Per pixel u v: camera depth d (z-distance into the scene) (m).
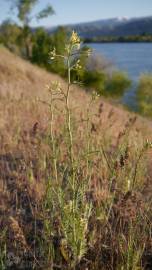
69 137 3.79
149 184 5.61
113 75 36.72
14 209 5.06
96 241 4.18
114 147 7.01
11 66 20.33
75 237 3.78
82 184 3.98
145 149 4.15
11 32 45.84
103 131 7.30
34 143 7.10
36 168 5.98
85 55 3.43
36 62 36.56
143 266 4.05
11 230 4.46
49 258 3.91
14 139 7.46
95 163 5.29
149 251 4.19
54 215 4.20
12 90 13.92
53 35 36.53
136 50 170.00
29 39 44.19
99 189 5.06
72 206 3.77
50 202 4.28
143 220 4.52
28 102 11.49
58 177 4.98
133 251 4.00
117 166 4.33
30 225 4.63
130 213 4.16
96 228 4.31
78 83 3.60
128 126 7.20
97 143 5.84
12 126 8.84
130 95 41.59
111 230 4.28
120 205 4.24
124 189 4.68
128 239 4.05
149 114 30.02
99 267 4.00
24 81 18.95
